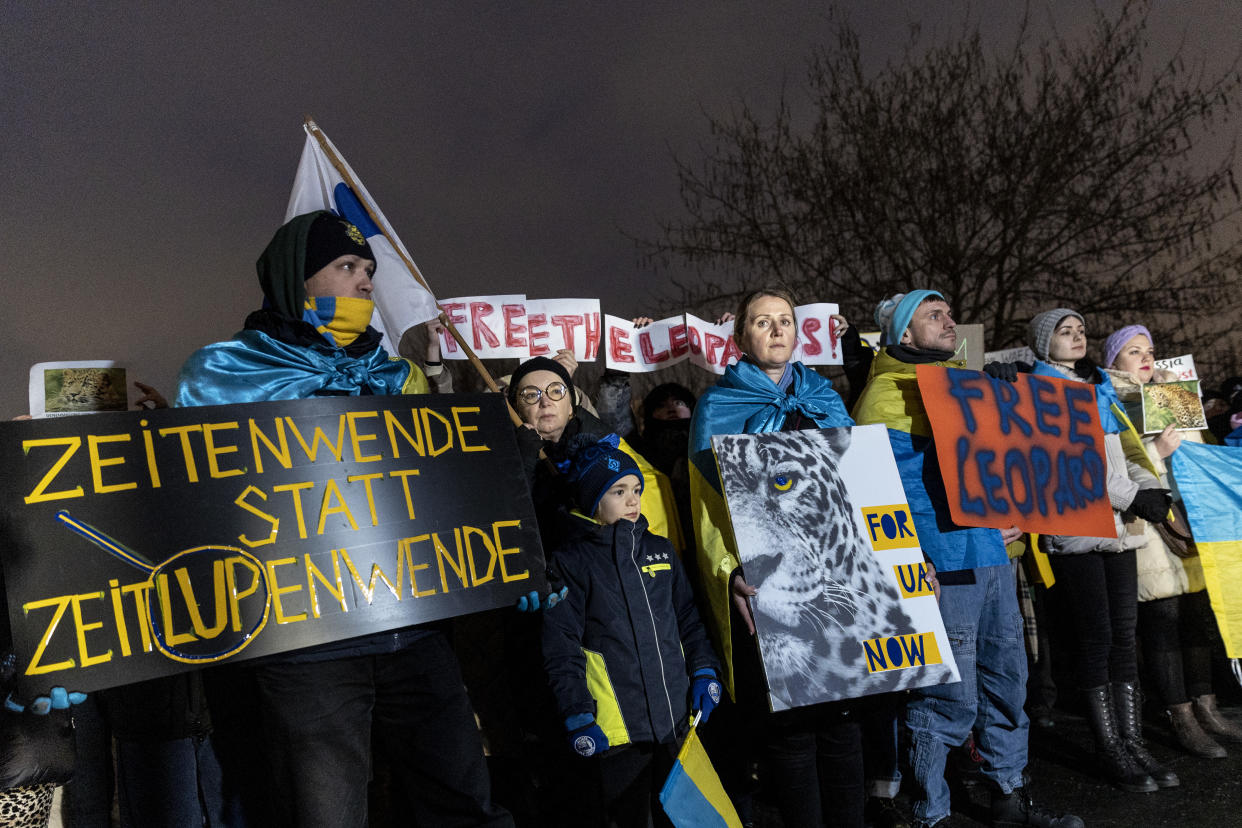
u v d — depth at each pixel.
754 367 3.63
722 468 3.18
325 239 2.68
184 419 2.29
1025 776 3.67
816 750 3.29
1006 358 5.81
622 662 2.97
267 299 2.74
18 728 2.49
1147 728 5.02
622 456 3.15
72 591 2.07
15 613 2.01
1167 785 4.12
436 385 4.30
